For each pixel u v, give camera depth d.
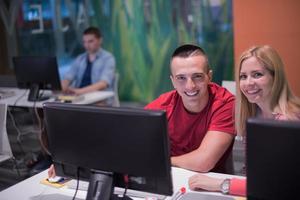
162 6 5.08
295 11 3.67
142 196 1.59
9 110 4.68
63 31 5.76
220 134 1.86
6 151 2.78
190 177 1.73
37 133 4.66
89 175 1.43
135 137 1.25
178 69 1.84
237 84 1.76
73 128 1.37
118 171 1.33
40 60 3.56
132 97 5.60
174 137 2.03
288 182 1.04
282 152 1.03
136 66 5.47
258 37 3.91
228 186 1.57
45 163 3.54
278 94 1.66
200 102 1.91
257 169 1.08
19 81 3.75
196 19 4.90
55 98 3.77
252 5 3.88
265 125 1.03
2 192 1.72
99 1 5.47
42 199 1.64
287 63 3.82
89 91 4.11
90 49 4.37
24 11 5.95
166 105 2.05
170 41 5.13
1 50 6.07
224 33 4.75
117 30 5.46
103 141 1.32
